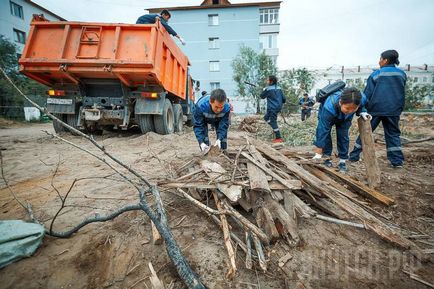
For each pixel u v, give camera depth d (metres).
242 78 22.92
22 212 2.46
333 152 5.15
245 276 1.66
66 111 6.37
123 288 1.62
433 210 2.54
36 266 1.75
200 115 3.68
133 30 5.49
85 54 5.51
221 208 2.16
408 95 20.53
